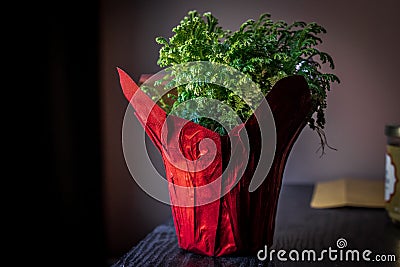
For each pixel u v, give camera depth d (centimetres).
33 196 140
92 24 161
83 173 162
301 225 110
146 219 168
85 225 163
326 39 154
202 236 80
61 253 152
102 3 162
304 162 159
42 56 143
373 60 153
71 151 156
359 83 154
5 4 129
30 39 138
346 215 119
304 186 154
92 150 164
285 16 154
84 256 162
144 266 78
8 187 131
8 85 131
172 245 88
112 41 163
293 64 76
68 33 153
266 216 80
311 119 80
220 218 78
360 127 156
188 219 80
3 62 129
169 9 160
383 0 151
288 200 135
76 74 157
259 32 79
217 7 157
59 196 151
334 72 155
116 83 164
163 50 77
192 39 72
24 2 136
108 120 165
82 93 160
